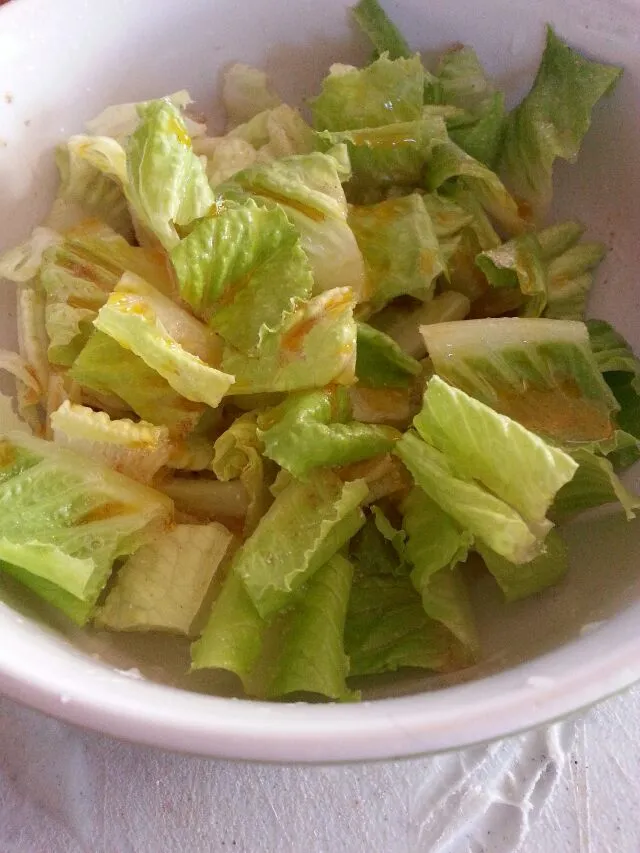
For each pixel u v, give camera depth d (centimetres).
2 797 17
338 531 19
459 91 25
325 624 18
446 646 19
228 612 18
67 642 17
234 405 21
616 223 24
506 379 21
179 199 20
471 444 18
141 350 19
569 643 15
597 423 20
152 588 19
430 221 22
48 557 17
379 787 18
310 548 18
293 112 25
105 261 22
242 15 24
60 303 21
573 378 21
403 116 24
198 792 17
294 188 21
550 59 24
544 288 23
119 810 17
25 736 18
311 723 13
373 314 22
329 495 19
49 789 17
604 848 17
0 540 17
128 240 24
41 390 21
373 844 17
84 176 23
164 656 19
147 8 23
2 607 16
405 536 20
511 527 17
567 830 17
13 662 13
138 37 23
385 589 20
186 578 19
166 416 20
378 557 20
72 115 23
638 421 22
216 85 26
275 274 20
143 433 20
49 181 23
